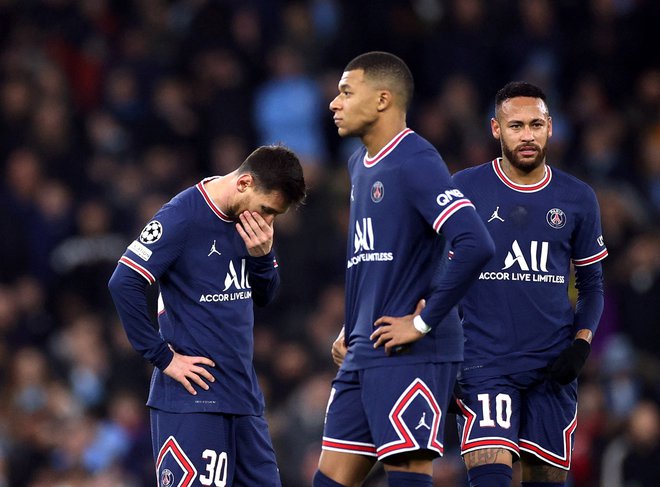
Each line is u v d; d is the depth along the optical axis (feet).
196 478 72.74
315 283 153.28
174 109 171.32
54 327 150.30
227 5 179.63
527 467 78.69
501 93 77.36
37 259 154.51
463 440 76.48
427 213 69.56
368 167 72.43
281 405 139.44
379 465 121.49
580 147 179.93
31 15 178.60
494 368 76.38
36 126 163.63
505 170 77.61
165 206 73.51
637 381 141.18
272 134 172.24
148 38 182.29
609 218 161.48
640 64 191.52
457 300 68.85
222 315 73.51
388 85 71.51
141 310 71.92
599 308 78.43
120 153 167.02
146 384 140.97
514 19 187.52
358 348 71.92
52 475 129.29
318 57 178.70
